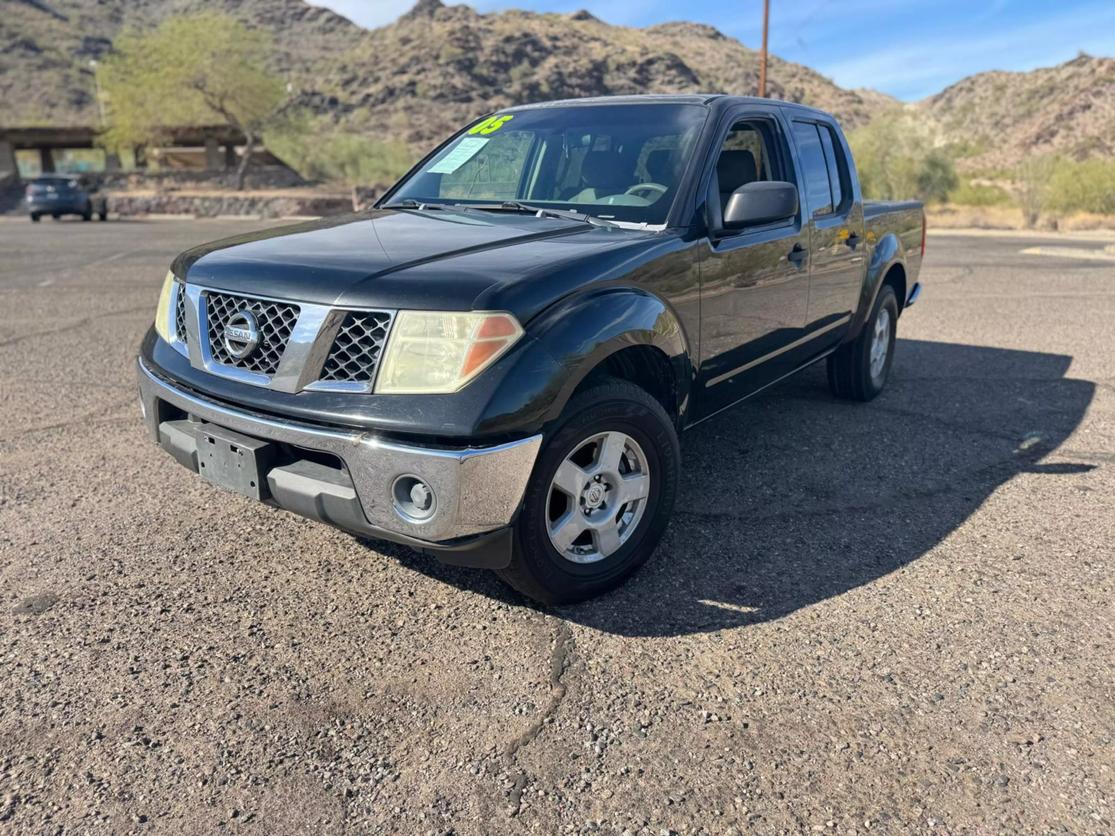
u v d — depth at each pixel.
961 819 2.13
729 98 4.05
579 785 2.25
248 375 2.86
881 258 5.39
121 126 44.00
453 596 3.22
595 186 3.74
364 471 2.62
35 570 3.38
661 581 3.34
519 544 2.81
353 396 2.64
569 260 2.93
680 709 2.56
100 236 21.69
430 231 3.36
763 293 3.99
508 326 2.63
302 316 2.73
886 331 5.93
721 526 3.84
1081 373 6.61
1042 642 2.92
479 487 2.58
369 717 2.52
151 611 3.09
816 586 3.31
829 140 4.95
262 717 2.52
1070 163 26.31
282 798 2.20
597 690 2.65
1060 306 9.70
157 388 3.16
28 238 20.92
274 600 3.19
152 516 3.90
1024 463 4.66
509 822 2.12
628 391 3.03
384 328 2.64
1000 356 7.20
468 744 2.41
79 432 5.08
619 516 3.23
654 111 3.98
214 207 35.62
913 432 5.19
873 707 2.57
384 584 3.31
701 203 3.55
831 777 2.28
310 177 47.25
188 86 41.66
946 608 3.14
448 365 2.59
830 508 4.05
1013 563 3.50
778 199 3.37
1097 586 3.31
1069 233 22.55
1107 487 4.31
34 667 2.74
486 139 4.30
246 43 42.06
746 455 4.77
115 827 2.10
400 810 2.16
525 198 3.90
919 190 30.00
